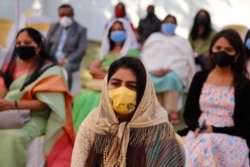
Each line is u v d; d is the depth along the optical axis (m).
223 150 4.44
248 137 4.60
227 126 4.61
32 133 4.99
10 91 5.18
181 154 3.00
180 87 8.09
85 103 6.36
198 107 4.83
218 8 11.13
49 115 5.16
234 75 4.68
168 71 8.20
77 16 12.52
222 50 4.65
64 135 5.20
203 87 4.80
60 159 5.08
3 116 4.93
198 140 4.50
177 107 8.05
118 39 7.76
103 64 7.64
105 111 2.92
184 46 8.77
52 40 9.15
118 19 7.96
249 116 4.56
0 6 12.21
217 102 4.67
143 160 2.84
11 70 5.27
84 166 3.02
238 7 10.98
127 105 2.85
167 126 2.92
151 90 2.92
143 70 2.90
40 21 9.63
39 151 5.05
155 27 10.20
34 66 5.21
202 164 4.35
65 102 5.22
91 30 12.52
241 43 4.65
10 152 4.77
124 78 2.89
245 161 4.45
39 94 5.05
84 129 3.01
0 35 9.12
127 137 2.86
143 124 2.88
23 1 12.22
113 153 2.89
